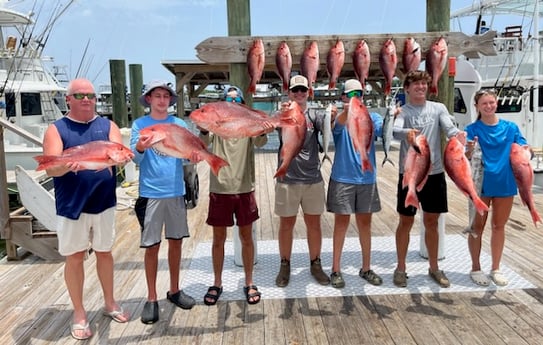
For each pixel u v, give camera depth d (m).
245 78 3.94
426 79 3.43
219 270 3.49
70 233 2.91
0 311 3.39
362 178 3.54
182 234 3.23
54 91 11.59
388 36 3.89
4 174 4.44
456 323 3.05
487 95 3.43
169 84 3.12
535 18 9.63
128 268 4.21
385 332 2.96
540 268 3.98
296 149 3.04
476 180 3.47
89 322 3.18
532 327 2.97
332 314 3.23
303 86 3.46
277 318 3.19
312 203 3.67
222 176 3.29
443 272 3.82
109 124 3.03
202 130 3.20
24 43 10.85
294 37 3.87
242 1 3.85
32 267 4.33
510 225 5.36
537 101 9.98
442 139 3.91
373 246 4.71
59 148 2.82
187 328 3.08
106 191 3.01
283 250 3.76
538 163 7.89
